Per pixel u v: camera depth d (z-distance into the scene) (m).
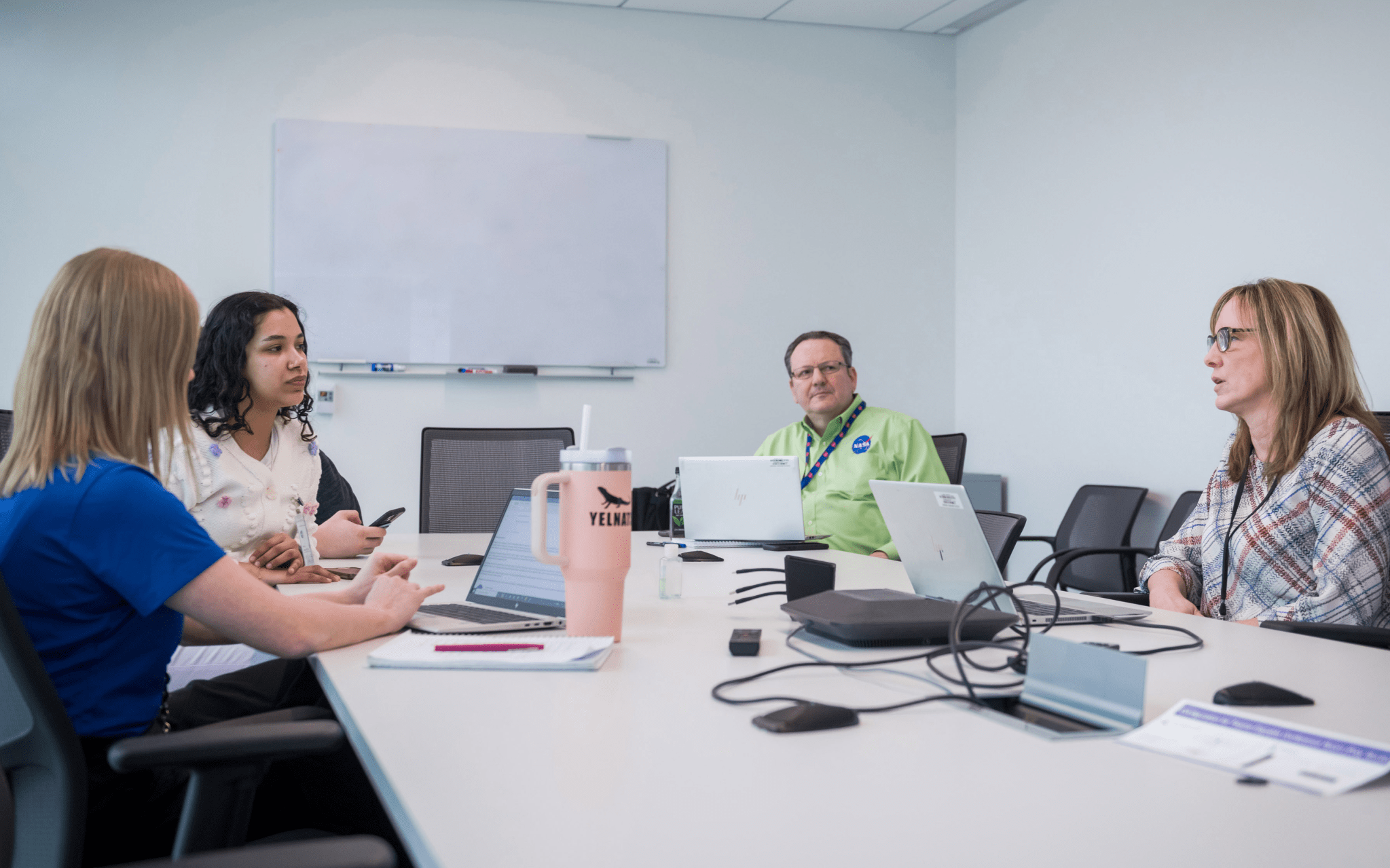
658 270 4.36
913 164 4.72
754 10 4.40
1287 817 0.58
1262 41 3.19
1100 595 1.78
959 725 0.78
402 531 4.10
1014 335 4.39
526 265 4.21
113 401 1.02
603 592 1.08
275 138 3.97
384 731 0.75
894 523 1.40
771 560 2.02
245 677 1.38
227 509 1.75
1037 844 0.54
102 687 1.01
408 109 4.12
